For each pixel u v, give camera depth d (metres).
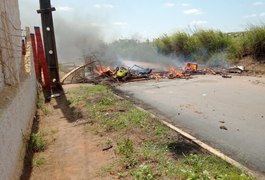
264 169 4.77
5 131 4.33
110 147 5.72
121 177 4.59
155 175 4.44
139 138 5.98
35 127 7.44
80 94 10.12
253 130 6.43
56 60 11.12
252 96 9.23
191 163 4.83
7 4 6.41
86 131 6.77
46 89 11.10
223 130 6.50
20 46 8.45
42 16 10.98
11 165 4.56
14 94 5.50
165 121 7.24
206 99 9.12
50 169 5.21
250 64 14.16
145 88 11.20
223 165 4.76
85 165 5.15
